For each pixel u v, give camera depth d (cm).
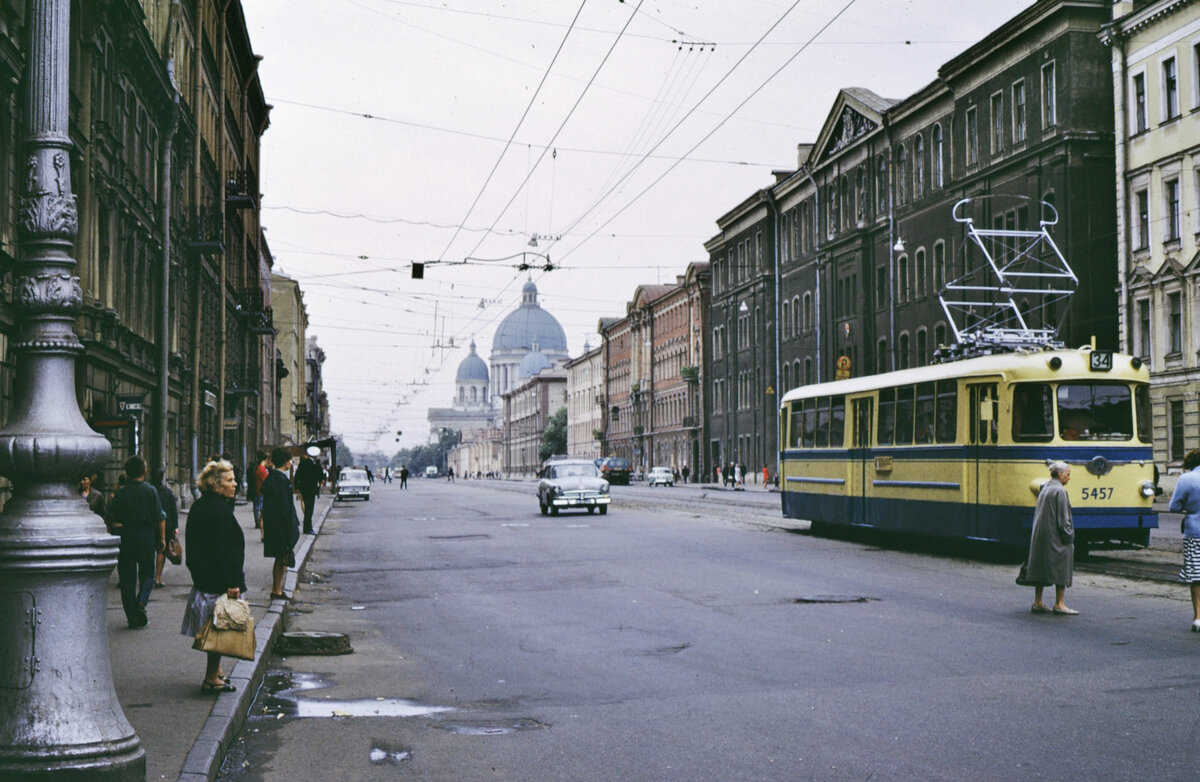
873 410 2597
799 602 1584
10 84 1866
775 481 8206
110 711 638
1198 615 1272
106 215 2794
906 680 1024
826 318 7325
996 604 1534
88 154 2550
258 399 6531
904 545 2575
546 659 1184
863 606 1531
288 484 1633
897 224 6356
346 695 1012
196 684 974
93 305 2538
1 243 1831
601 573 2031
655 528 3234
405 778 734
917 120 6150
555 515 4106
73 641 626
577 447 16088
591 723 886
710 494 6706
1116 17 4766
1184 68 4447
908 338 6222
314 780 731
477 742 830
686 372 10206
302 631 1405
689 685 1027
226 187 4972
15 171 1962
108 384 2817
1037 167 5053
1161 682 997
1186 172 4438
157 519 1336
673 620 1438
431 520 3962
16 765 605
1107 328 4878
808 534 2939
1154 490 2070
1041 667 1075
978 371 2186
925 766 737
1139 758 749
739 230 9044
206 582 942
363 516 4369
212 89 4666
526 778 730
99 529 639
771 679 1044
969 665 1090
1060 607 1424
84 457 639
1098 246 4884
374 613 1592
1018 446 2083
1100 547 2088
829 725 858
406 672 1125
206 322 4497
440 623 1477
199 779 677
